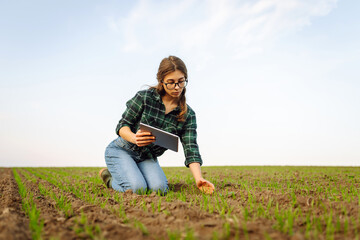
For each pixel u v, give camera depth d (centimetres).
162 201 318
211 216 254
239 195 357
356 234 199
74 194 411
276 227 216
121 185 429
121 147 443
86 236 201
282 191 387
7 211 264
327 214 247
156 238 198
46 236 202
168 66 359
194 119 437
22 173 1012
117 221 245
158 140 362
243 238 190
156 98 404
